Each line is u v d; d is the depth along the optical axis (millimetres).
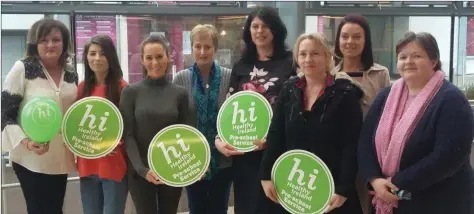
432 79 1959
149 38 2475
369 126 2105
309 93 2186
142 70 2525
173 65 3881
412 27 4230
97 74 2516
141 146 2447
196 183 2723
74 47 3617
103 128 2451
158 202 2541
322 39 2158
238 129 2482
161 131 2393
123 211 2555
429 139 1899
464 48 4492
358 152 2094
